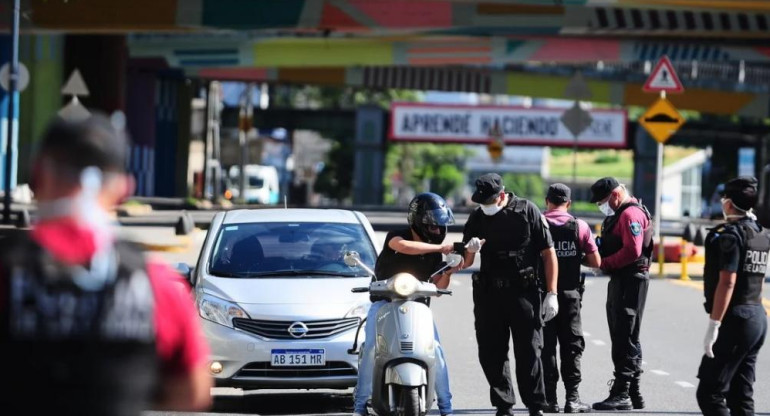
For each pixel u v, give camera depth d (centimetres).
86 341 953
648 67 17862
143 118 15562
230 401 3088
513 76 17850
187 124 18288
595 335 4456
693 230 9356
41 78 12912
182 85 18162
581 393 3250
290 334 2866
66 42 12950
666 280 6644
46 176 973
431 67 17912
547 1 9225
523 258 2566
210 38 14400
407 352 2338
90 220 976
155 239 7806
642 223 2884
